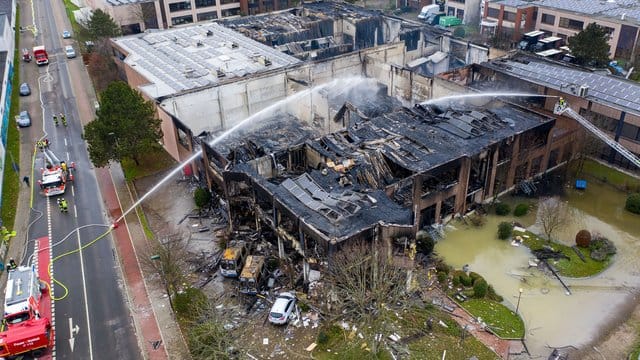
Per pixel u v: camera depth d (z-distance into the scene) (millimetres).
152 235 57219
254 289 47562
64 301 48438
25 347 41844
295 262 49969
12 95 95062
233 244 52156
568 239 55812
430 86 77375
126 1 118062
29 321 43500
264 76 77500
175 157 72938
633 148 65000
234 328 44156
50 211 62594
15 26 137000
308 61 84000
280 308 44406
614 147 63656
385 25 105938
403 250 45594
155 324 45344
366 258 42344
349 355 41000
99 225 59625
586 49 86812
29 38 129125
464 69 80312
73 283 50719
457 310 46062
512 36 112625
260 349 42344
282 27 103438
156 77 79062
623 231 57188
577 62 90188
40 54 109188
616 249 54281
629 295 48125
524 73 77812
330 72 85375
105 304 47906
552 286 49406
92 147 64062
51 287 50281
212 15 128375
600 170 67562
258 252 52500
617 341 43000
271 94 79812
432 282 49156
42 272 52312
